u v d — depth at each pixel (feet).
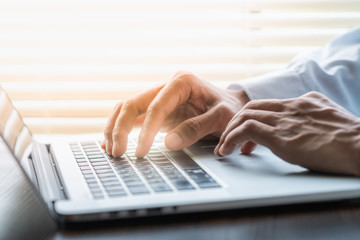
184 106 2.61
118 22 4.04
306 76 2.86
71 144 2.47
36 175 1.89
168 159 2.08
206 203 1.48
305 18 4.18
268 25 4.17
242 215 1.50
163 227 1.42
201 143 2.39
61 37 4.04
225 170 1.85
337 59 3.10
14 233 1.50
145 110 2.43
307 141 1.82
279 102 2.08
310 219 1.47
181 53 4.16
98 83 4.17
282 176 1.75
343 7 4.22
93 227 1.43
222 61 4.19
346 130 1.82
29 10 3.98
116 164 2.02
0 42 4.01
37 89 4.11
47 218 1.59
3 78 4.05
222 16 4.16
